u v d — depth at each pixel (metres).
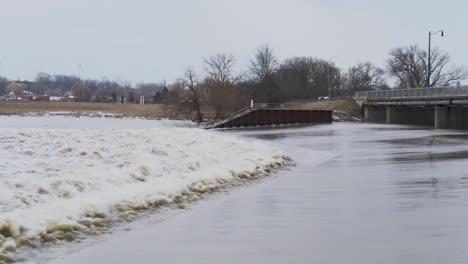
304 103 104.56
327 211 11.50
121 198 12.05
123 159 19.27
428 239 8.65
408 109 80.31
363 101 91.50
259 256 7.95
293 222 10.41
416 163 21.56
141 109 125.31
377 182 16.05
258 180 17.69
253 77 130.50
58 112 116.50
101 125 72.88
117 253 8.38
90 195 12.01
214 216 11.32
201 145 25.94
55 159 19.64
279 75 148.88
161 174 16.62
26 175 14.34
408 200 12.57
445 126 63.03
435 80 130.25
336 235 9.16
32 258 8.18
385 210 11.38
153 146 23.38
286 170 20.78
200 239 9.19
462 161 22.09
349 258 7.65
